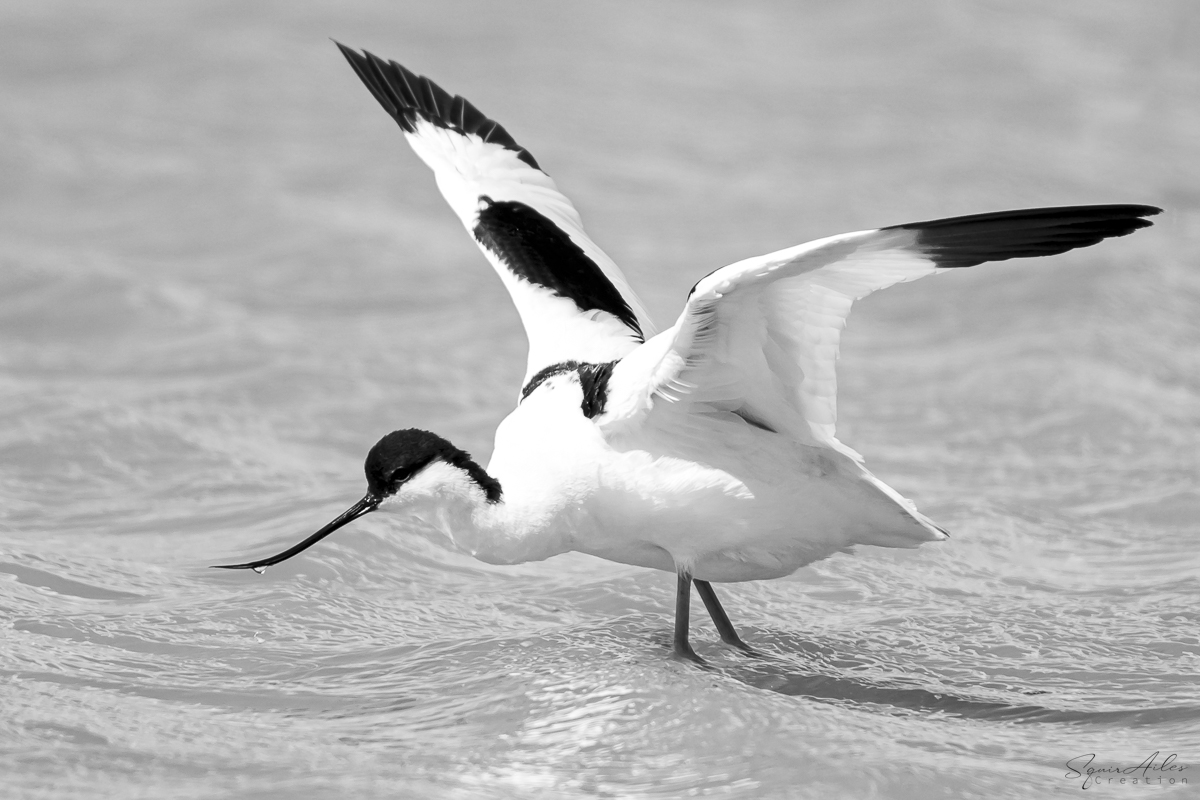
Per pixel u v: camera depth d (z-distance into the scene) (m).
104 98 25.98
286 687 9.20
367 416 14.98
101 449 13.57
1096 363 16.50
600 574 11.53
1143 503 12.90
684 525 9.36
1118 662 9.80
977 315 18.34
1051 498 13.14
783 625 10.53
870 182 23.41
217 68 27.66
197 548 11.67
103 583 10.80
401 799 7.61
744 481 9.24
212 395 15.12
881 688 9.37
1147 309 18.23
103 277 18.11
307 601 10.61
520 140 24.72
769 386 8.95
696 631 10.34
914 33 31.36
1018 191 23.09
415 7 31.61
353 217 21.31
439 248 20.45
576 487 9.44
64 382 15.33
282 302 18.27
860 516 9.41
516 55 29.12
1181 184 23.70
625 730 8.45
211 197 21.58
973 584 11.31
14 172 22.20
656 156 24.50
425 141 12.07
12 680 9.02
